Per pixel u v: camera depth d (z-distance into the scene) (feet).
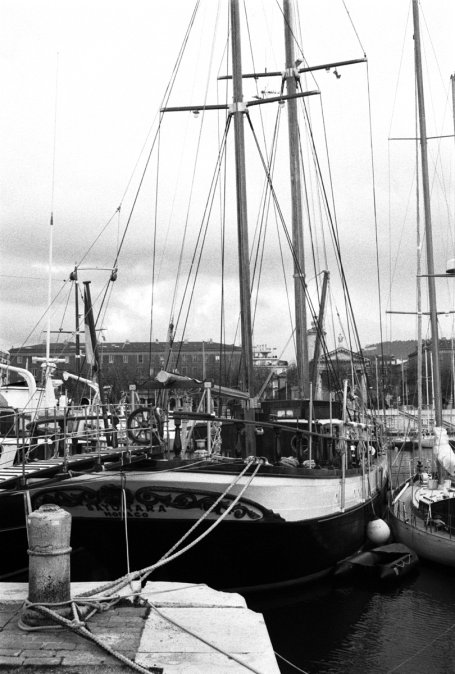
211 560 48.19
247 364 53.67
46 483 44.57
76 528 48.03
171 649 21.58
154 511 46.42
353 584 59.82
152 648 21.63
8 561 48.93
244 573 49.93
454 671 41.73
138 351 433.89
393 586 59.00
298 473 49.98
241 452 57.16
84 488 45.88
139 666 19.90
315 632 48.26
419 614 51.90
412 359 314.96
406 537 68.80
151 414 51.29
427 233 94.48
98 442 51.80
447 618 50.96
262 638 22.71
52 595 23.48
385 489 102.73
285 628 49.11
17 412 53.47
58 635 22.39
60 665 20.08
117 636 22.61
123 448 55.16
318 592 57.57
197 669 20.11
